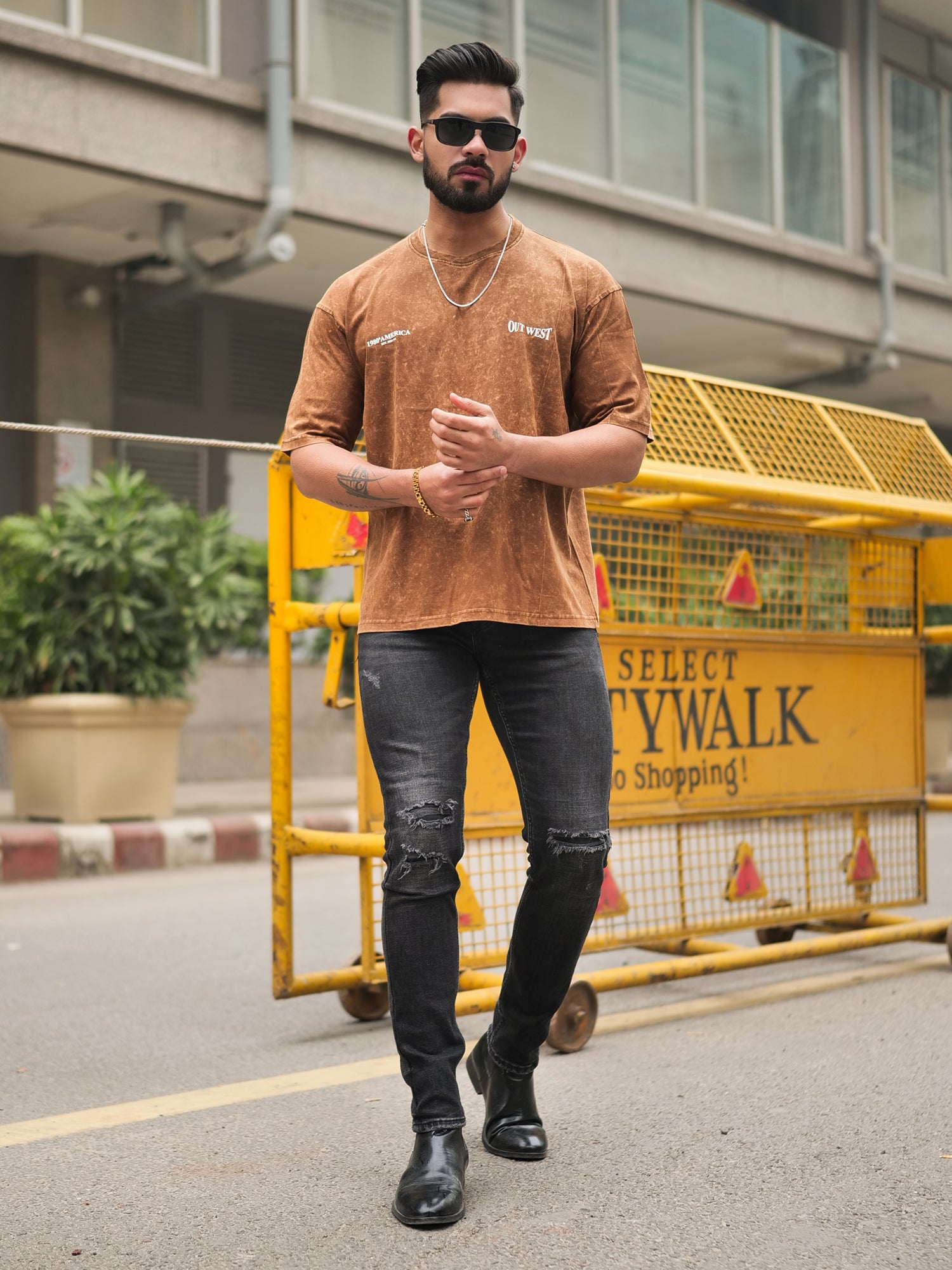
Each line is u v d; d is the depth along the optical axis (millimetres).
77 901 5832
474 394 2170
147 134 9219
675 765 3719
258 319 12594
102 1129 2598
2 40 8516
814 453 3887
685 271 12461
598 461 2131
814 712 4082
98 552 7047
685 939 3795
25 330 11070
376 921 3877
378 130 10258
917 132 15367
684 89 12664
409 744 2139
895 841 4918
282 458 3434
